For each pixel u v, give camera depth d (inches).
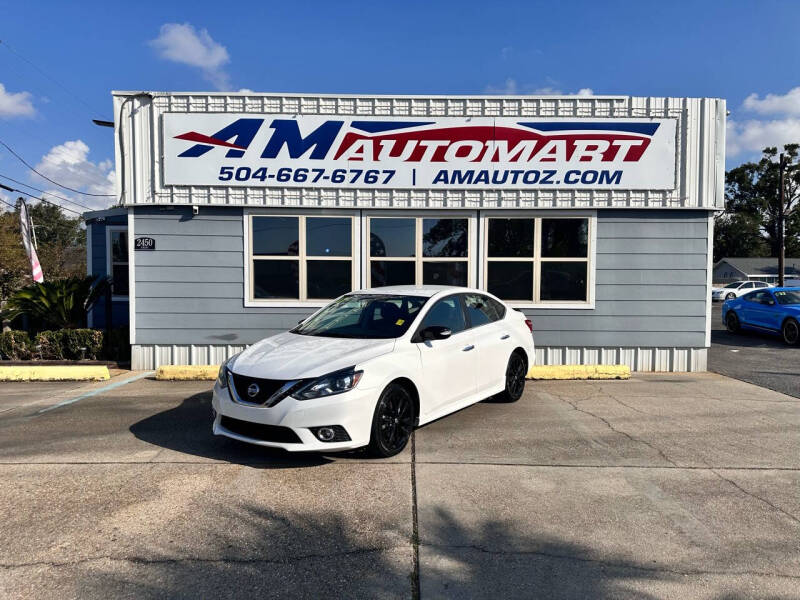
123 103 370.6
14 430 230.7
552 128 371.9
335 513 150.9
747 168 3006.9
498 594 113.6
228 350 377.4
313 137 372.5
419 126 372.5
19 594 112.6
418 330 218.1
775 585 116.7
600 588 115.7
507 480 174.6
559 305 375.6
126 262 512.7
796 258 2556.6
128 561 125.9
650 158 371.9
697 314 375.2
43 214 2320.4
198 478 175.9
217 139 371.2
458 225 378.3
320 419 175.9
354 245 377.1
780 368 391.9
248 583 117.4
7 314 429.7
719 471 183.2
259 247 376.8
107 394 301.6
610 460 193.3
